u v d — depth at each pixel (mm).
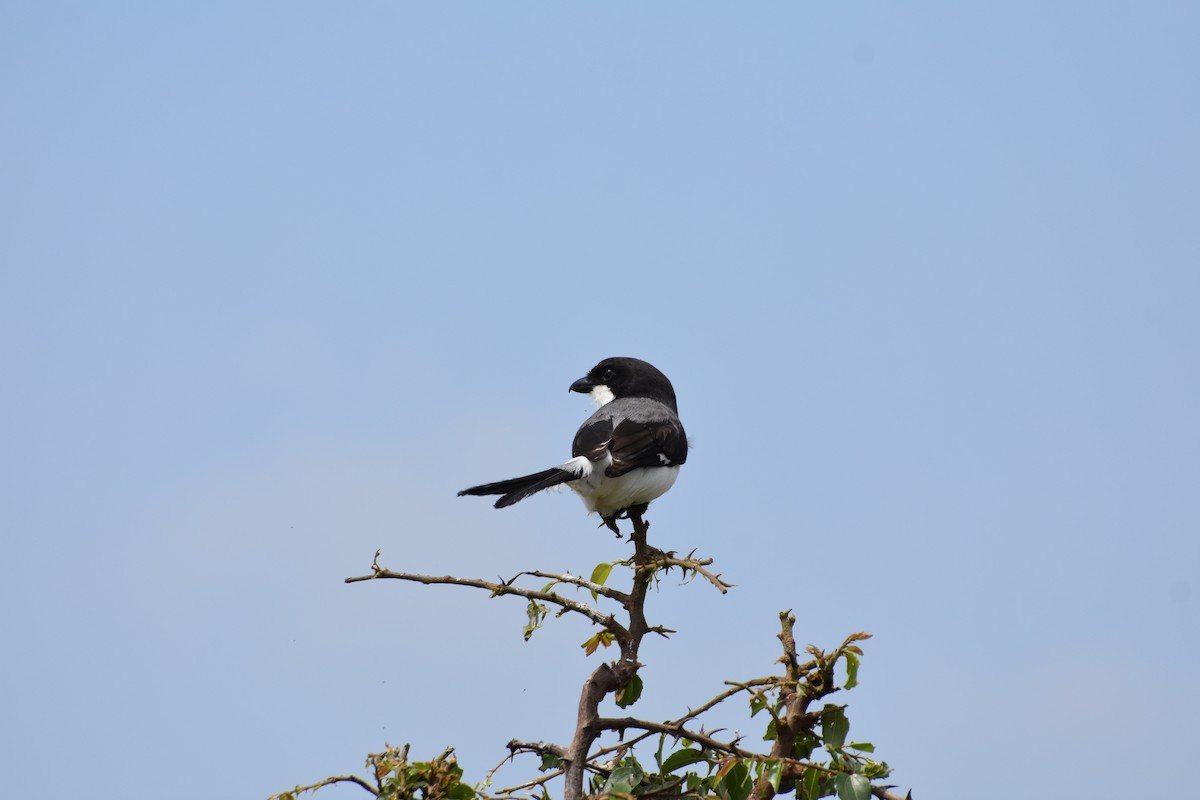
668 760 8867
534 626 8930
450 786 8047
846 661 8414
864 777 8234
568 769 8523
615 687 8938
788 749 8602
